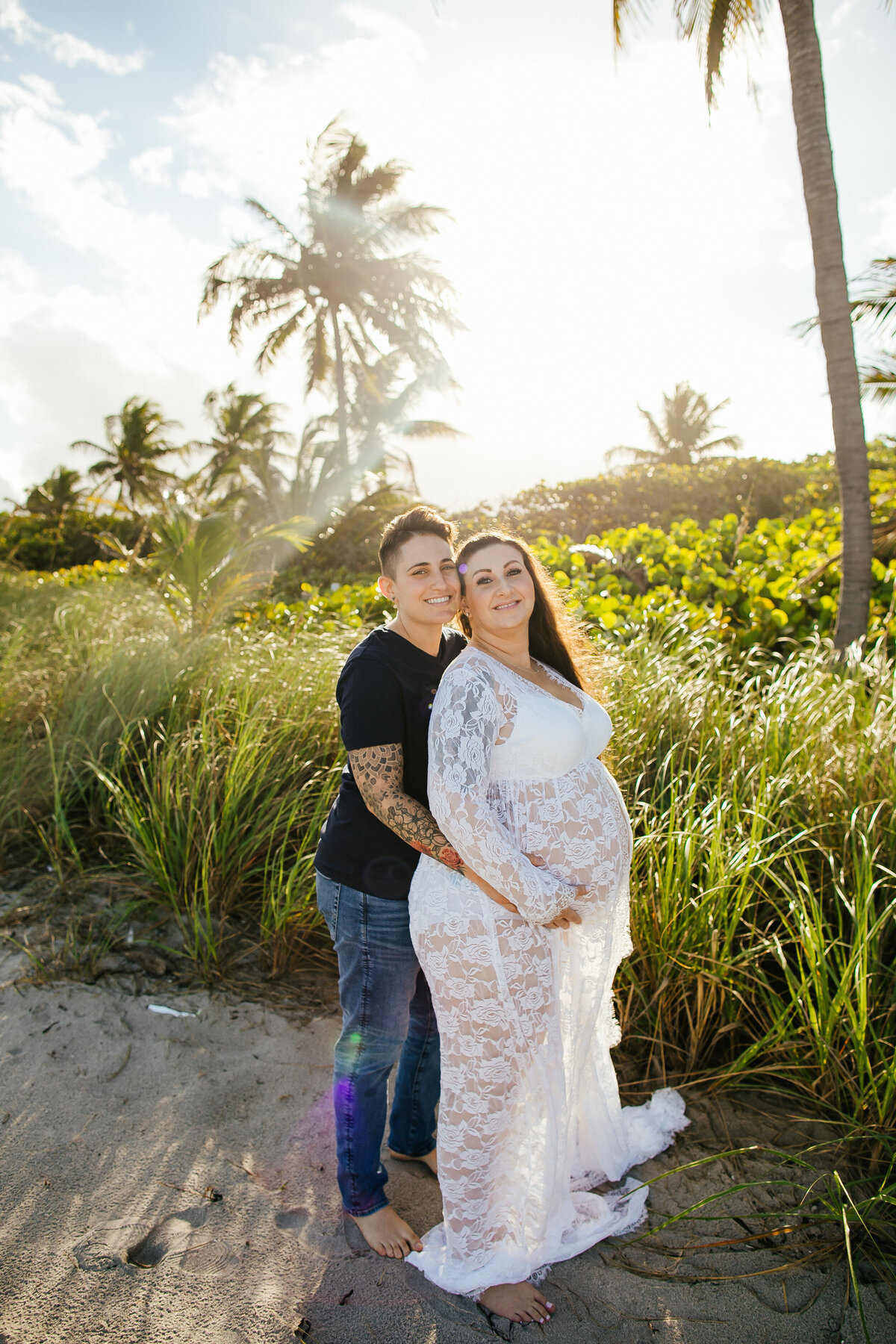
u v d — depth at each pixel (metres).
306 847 3.18
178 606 7.26
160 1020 2.68
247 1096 2.38
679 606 5.65
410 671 1.80
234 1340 1.66
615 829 1.87
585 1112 2.04
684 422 34.81
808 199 5.21
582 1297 1.81
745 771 3.19
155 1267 1.82
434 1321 1.74
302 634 5.26
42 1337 1.63
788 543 7.58
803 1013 2.32
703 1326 1.74
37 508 28.86
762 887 2.67
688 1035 2.58
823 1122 2.29
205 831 3.21
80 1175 2.06
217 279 19.55
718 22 5.79
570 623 2.26
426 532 1.83
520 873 1.60
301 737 3.84
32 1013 2.66
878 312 6.30
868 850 2.51
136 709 4.09
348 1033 1.89
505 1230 1.85
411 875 1.86
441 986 1.74
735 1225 1.99
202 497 22.72
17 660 4.98
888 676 3.70
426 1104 2.18
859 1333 1.72
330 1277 1.83
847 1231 1.68
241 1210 2.00
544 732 1.73
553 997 1.80
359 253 19.45
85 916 3.18
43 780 3.80
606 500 14.33
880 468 11.16
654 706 3.74
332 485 18.70
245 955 3.03
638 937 2.60
